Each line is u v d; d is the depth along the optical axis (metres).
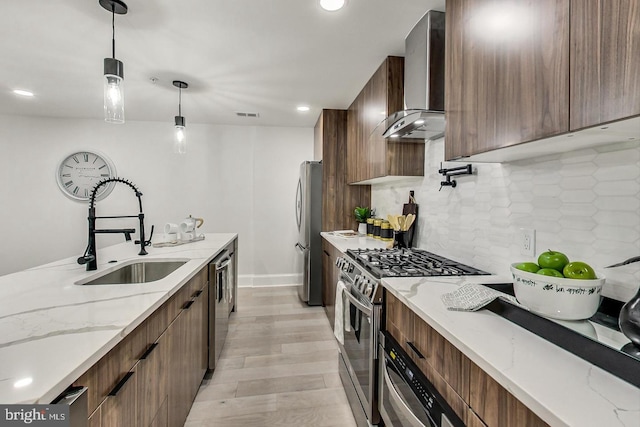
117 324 0.90
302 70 2.43
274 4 1.60
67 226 3.96
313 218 3.51
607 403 0.53
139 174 4.09
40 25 1.80
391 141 2.21
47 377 0.63
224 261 2.46
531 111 0.87
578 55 0.72
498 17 1.01
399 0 1.57
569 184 1.11
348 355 1.85
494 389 0.70
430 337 1.00
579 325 0.86
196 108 3.48
